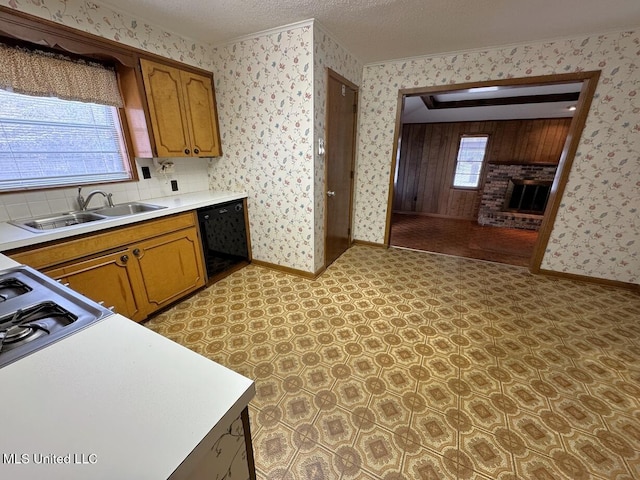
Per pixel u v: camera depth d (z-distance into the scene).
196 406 0.50
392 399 1.51
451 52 2.85
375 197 3.74
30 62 1.67
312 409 1.45
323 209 2.88
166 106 2.30
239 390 0.54
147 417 0.48
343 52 2.74
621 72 2.33
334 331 2.07
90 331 0.71
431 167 6.11
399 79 3.16
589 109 2.49
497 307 2.39
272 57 2.38
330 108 2.66
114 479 0.38
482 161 5.67
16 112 1.76
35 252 1.47
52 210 1.95
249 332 2.05
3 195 1.73
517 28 2.28
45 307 0.83
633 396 1.53
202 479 0.51
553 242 2.91
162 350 0.64
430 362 1.77
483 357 1.81
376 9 1.97
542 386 1.59
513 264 3.35
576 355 1.83
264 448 1.26
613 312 2.32
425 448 1.26
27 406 0.49
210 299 2.49
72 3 1.71
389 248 3.88
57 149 1.96
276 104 2.50
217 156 2.92
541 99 4.02
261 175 2.82
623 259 2.66
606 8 1.93
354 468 1.18
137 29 2.06
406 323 2.16
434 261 3.42
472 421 1.39
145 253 2.03
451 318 2.23
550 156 5.12
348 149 3.30
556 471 1.18
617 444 1.28
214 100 2.77
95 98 1.99
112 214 2.24
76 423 0.46
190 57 2.48
